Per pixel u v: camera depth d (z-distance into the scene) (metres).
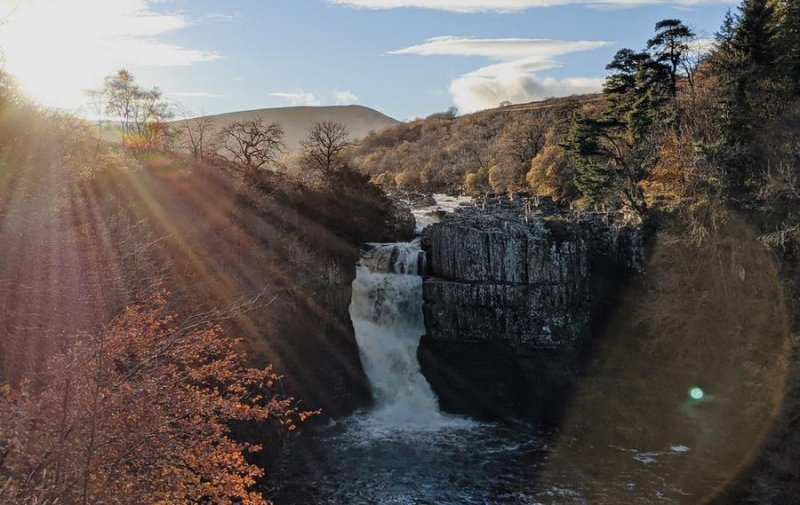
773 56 57.69
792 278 45.03
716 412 44.00
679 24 68.38
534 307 53.50
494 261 54.31
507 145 128.12
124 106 77.50
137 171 51.84
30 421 14.93
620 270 55.41
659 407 46.59
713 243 48.53
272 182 61.00
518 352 53.62
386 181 153.00
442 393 54.09
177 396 16.50
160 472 16.62
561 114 118.06
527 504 35.34
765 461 38.16
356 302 58.88
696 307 49.25
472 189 129.38
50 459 14.17
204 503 19.02
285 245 54.28
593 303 55.00
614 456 41.97
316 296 54.31
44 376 20.08
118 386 15.54
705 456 40.72
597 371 51.44
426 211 92.56
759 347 45.06
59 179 35.78
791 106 50.81
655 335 51.47
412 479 38.28
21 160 35.03
